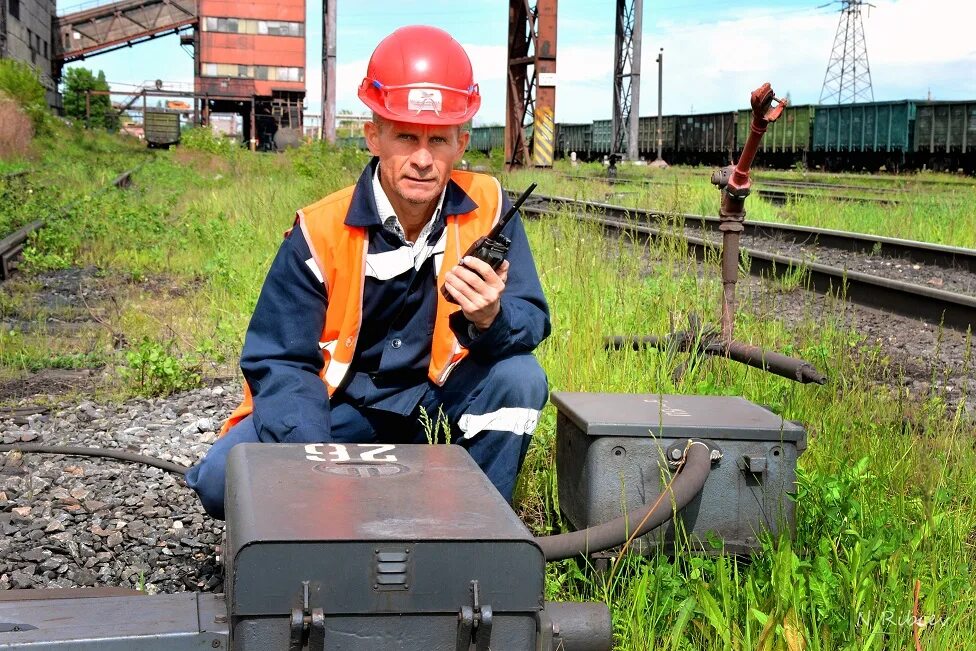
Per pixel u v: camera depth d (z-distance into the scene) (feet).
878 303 28.63
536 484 12.89
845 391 16.51
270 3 256.52
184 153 132.46
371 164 10.15
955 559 10.44
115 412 18.02
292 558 5.52
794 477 9.96
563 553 9.36
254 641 5.54
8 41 194.29
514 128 111.14
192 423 17.30
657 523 9.31
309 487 6.51
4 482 13.96
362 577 5.61
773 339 19.83
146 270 35.35
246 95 255.91
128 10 258.57
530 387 10.03
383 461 7.34
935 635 8.72
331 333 10.12
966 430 15.71
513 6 109.50
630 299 20.92
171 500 13.51
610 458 9.81
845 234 41.14
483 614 5.67
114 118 302.45
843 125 145.89
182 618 5.89
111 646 5.59
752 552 9.87
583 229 27.73
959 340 24.76
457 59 9.73
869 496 11.64
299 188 66.13
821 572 8.78
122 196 59.26
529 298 10.38
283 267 9.94
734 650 8.43
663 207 41.06
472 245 9.25
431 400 10.52
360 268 9.96
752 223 47.34
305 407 9.41
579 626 6.84
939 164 132.57
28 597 8.62
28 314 26.86
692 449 9.71
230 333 22.80
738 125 169.27
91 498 13.42
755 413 10.47
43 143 132.77
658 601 9.16
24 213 48.44
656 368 16.67
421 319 10.33
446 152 9.73
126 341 24.14
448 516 6.06
